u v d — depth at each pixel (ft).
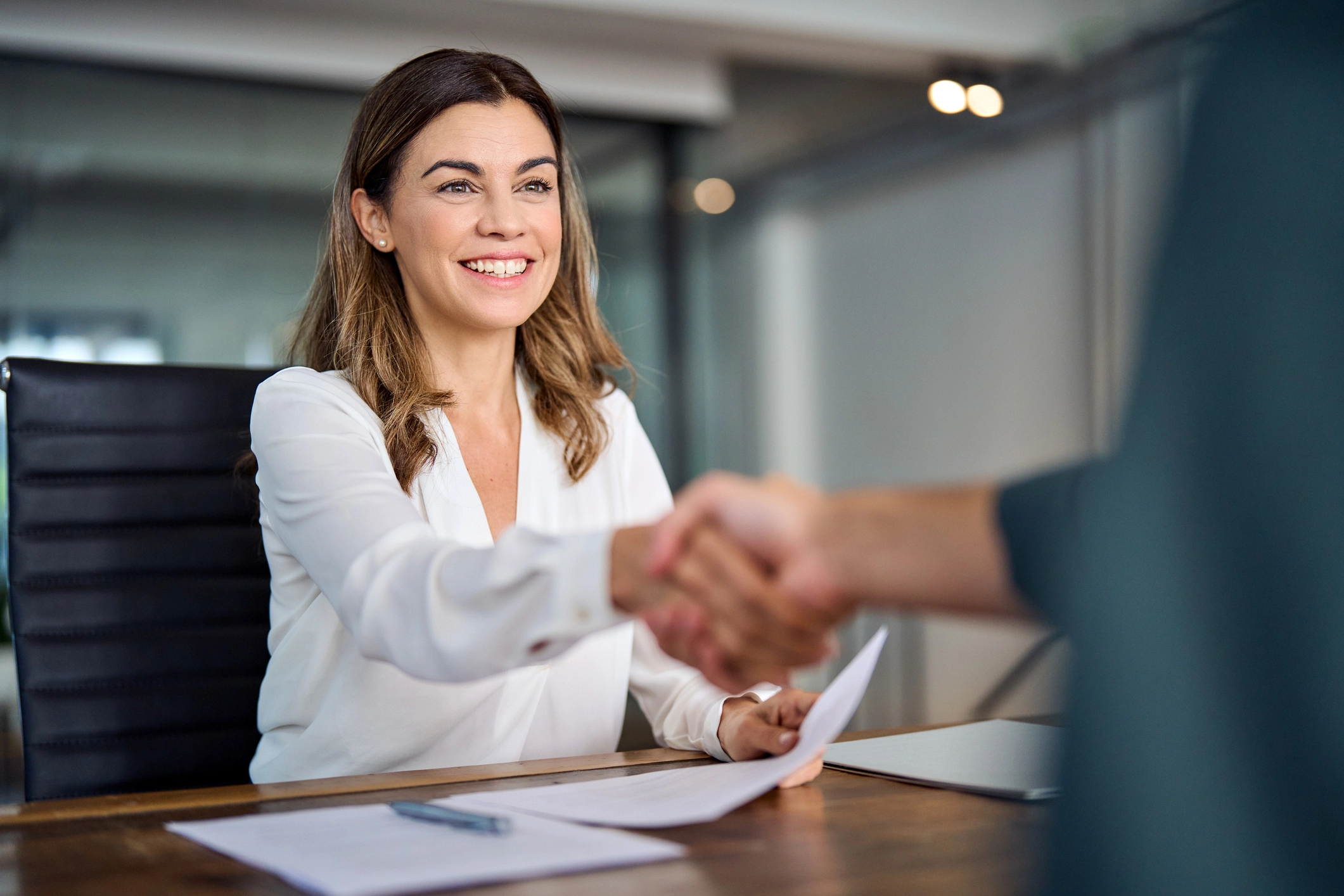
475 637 2.31
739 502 1.89
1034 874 1.08
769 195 18.11
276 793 2.73
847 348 18.15
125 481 4.39
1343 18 0.93
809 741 2.63
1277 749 0.89
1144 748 0.95
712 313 17.30
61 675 4.19
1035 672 12.23
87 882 1.96
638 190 16.58
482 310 4.35
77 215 13.12
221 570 4.48
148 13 13.43
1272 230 0.91
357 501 3.09
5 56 12.96
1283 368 0.89
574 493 4.68
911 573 1.60
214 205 13.75
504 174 4.34
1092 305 14.24
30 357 4.36
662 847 2.11
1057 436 14.80
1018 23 15.19
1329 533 0.87
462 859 2.02
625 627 4.21
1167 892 0.93
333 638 3.94
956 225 16.30
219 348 13.67
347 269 4.54
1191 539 0.93
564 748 4.20
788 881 1.94
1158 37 13.10
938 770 2.88
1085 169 14.35
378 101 4.45
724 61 16.49
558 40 15.56
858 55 15.47
